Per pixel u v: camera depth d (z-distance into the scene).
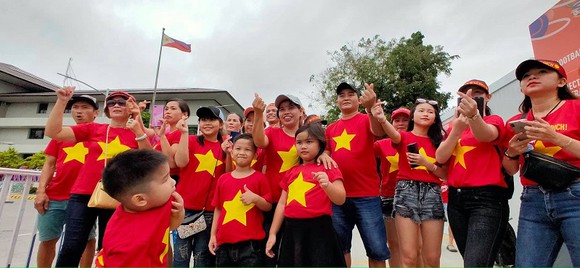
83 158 3.44
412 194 2.95
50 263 3.37
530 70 2.23
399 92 20.03
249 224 2.72
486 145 2.54
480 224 2.36
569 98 2.21
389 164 3.80
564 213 1.92
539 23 4.43
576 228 1.85
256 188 2.84
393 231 3.71
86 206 2.88
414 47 20.78
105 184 1.75
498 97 5.26
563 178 1.91
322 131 2.91
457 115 2.60
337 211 2.98
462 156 2.62
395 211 3.01
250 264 2.63
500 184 2.43
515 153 2.27
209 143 3.43
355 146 3.01
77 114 3.59
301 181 2.64
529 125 1.94
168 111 3.97
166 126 3.60
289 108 3.20
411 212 2.88
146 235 1.71
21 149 29.44
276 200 3.04
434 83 19.52
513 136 2.17
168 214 1.85
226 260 2.68
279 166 3.11
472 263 2.28
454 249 5.45
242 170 2.98
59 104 2.94
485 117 2.68
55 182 3.39
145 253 1.69
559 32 4.11
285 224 2.59
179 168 3.30
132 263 1.65
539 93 2.20
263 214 2.94
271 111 3.98
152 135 3.96
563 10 4.06
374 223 2.86
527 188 2.19
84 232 2.85
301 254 2.41
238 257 2.65
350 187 2.96
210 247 2.81
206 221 3.10
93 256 3.61
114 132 3.18
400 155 3.18
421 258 3.28
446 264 4.67
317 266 2.37
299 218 2.52
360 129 3.07
